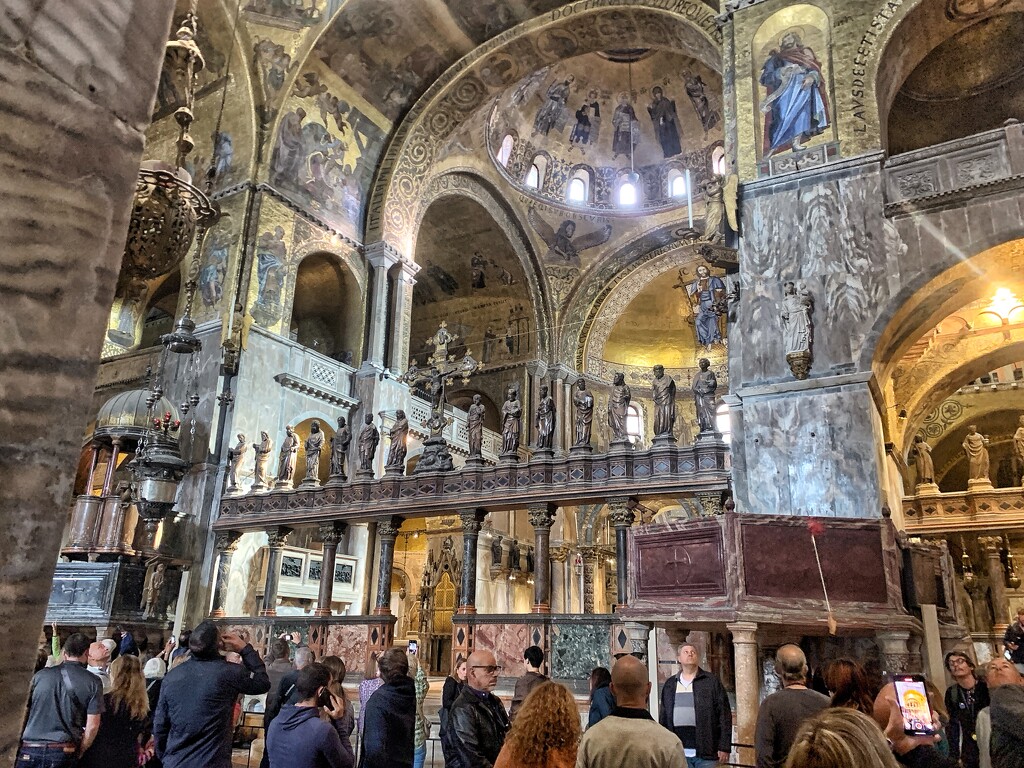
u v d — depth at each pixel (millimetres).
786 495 13156
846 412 13141
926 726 3740
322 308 26438
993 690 4281
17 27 1883
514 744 3637
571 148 31891
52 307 1906
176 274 24906
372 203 25266
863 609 8109
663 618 8438
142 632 16312
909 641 8844
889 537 8484
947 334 20547
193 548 18719
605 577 30375
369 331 24547
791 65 15961
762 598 8039
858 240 14055
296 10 22188
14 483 1786
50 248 1917
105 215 2064
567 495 14258
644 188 32188
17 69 1879
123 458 22266
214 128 23422
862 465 12766
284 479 18562
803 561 8266
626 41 22141
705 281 17062
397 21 22781
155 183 7879
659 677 11828
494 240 31328
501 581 24844
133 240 8000
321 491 17297
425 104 25016
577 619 13438
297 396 22328
